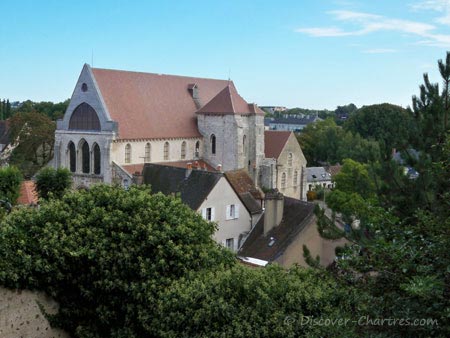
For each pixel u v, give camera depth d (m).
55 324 25.67
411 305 12.75
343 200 54.12
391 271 13.91
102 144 67.69
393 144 21.86
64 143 72.44
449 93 21.66
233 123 75.75
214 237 43.12
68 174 54.81
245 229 46.47
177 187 46.53
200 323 20.09
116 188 27.94
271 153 82.19
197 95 82.44
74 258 24.55
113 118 68.00
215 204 43.69
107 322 24.67
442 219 14.89
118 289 24.19
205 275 22.56
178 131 75.69
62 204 26.72
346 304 16.11
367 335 13.33
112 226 24.77
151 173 52.22
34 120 89.88
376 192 21.58
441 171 17.95
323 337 16.19
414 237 14.09
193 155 78.56
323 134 129.38
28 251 24.64
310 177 106.12
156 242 23.86
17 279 23.92
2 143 116.94
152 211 25.08
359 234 18.97
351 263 15.03
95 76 69.31
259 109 79.88
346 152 119.88
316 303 18.56
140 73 75.81
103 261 23.98
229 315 19.34
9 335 24.38
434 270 12.80
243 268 21.75
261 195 50.38
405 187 20.75
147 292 23.05
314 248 36.88
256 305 19.09
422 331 12.62
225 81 90.19
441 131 20.66
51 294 25.27
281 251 35.88
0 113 185.38
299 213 39.28
